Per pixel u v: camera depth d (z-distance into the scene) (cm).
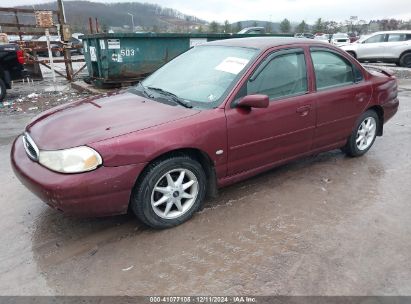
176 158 298
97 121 296
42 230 312
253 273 259
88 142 263
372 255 279
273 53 355
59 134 283
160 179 295
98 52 911
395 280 254
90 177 259
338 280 253
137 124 287
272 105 347
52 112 343
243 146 334
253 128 335
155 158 288
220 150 318
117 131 276
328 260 273
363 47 1680
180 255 278
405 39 1617
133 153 271
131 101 343
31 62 1123
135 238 300
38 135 294
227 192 378
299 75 374
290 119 363
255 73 338
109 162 264
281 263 269
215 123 309
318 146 415
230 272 260
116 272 260
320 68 396
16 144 323
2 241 297
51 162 265
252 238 300
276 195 373
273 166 377
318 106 387
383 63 1795
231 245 290
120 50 900
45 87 1074
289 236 303
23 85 1118
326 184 400
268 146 356
